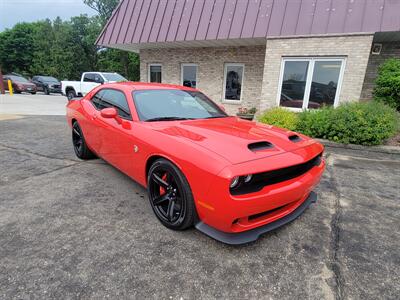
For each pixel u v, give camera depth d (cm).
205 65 1075
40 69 3950
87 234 242
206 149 219
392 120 598
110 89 379
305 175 247
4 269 195
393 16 670
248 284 189
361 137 587
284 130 303
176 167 232
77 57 3562
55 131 700
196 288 183
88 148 438
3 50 4500
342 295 182
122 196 320
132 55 3409
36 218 267
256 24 825
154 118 306
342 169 459
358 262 216
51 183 355
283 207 241
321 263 213
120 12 1051
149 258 212
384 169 466
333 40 721
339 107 655
